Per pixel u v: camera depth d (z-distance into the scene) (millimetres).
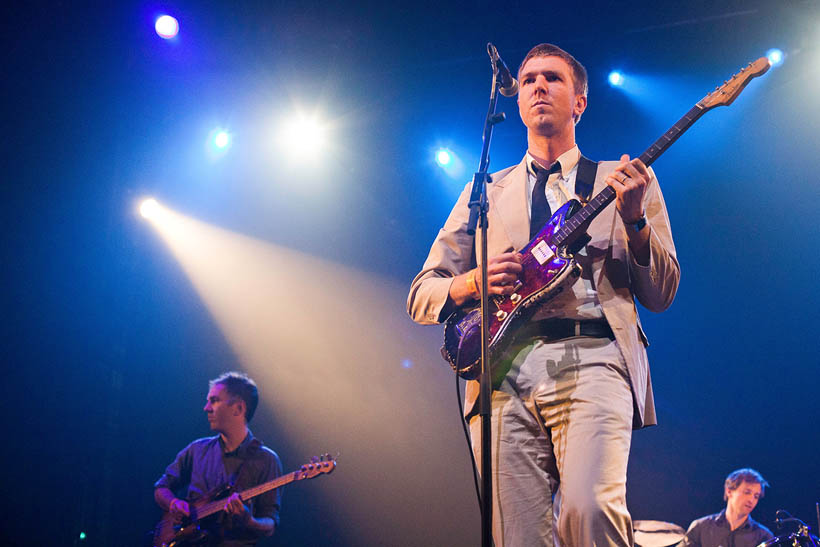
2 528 6105
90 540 6891
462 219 2633
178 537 4609
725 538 5777
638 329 2240
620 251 2252
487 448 1931
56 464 6605
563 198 2449
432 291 2430
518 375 2189
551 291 2170
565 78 2623
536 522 2082
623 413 2037
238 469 4914
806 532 5035
